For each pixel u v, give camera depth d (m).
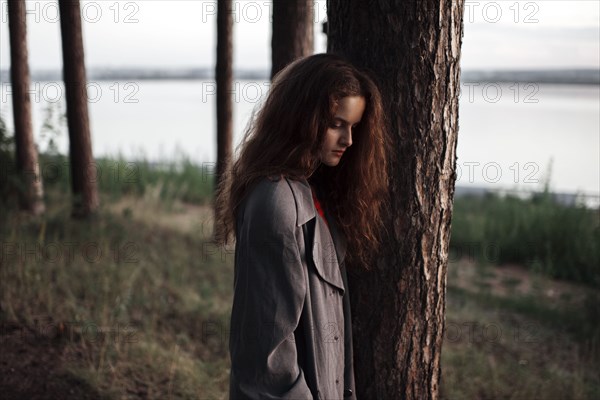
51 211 6.76
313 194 1.75
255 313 1.48
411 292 1.95
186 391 3.54
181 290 5.32
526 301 6.54
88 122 6.57
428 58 1.84
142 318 4.61
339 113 1.59
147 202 8.95
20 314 4.14
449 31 1.86
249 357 1.50
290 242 1.49
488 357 4.94
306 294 1.56
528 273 8.09
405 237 1.91
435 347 2.04
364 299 1.97
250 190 1.58
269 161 1.59
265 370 1.48
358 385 2.03
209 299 5.24
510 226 8.98
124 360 3.80
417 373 2.02
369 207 1.78
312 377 1.58
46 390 3.42
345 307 1.83
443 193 1.94
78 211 6.54
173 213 8.82
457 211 10.55
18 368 3.56
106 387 3.52
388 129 1.85
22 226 5.88
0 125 6.84
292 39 5.25
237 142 1.74
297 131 1.59
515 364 4.73
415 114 1.86
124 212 7.25
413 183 1.88
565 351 5.36
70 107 6.45
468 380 4.28
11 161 6.86
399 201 1.89
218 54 6.68
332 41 1.97
